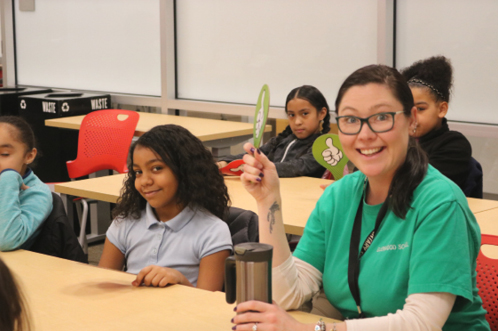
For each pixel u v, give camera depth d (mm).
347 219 1407
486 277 1617
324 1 4141
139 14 5242
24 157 2242
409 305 1196
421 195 1269
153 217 1926
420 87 2680
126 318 1292
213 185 1951
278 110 4402
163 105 5090
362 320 1188
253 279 1063
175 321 1271
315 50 4242
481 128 3502
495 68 3480
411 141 1345
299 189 2838
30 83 6207
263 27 4496
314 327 1138
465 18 3551
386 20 3783
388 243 1298
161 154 1861
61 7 5785
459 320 1275
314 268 1461
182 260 1863
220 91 4852
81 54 5723
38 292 1476
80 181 3057
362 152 1305
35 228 2072
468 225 1258
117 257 1970
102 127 3926
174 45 5035
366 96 1279
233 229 1992
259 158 1333
